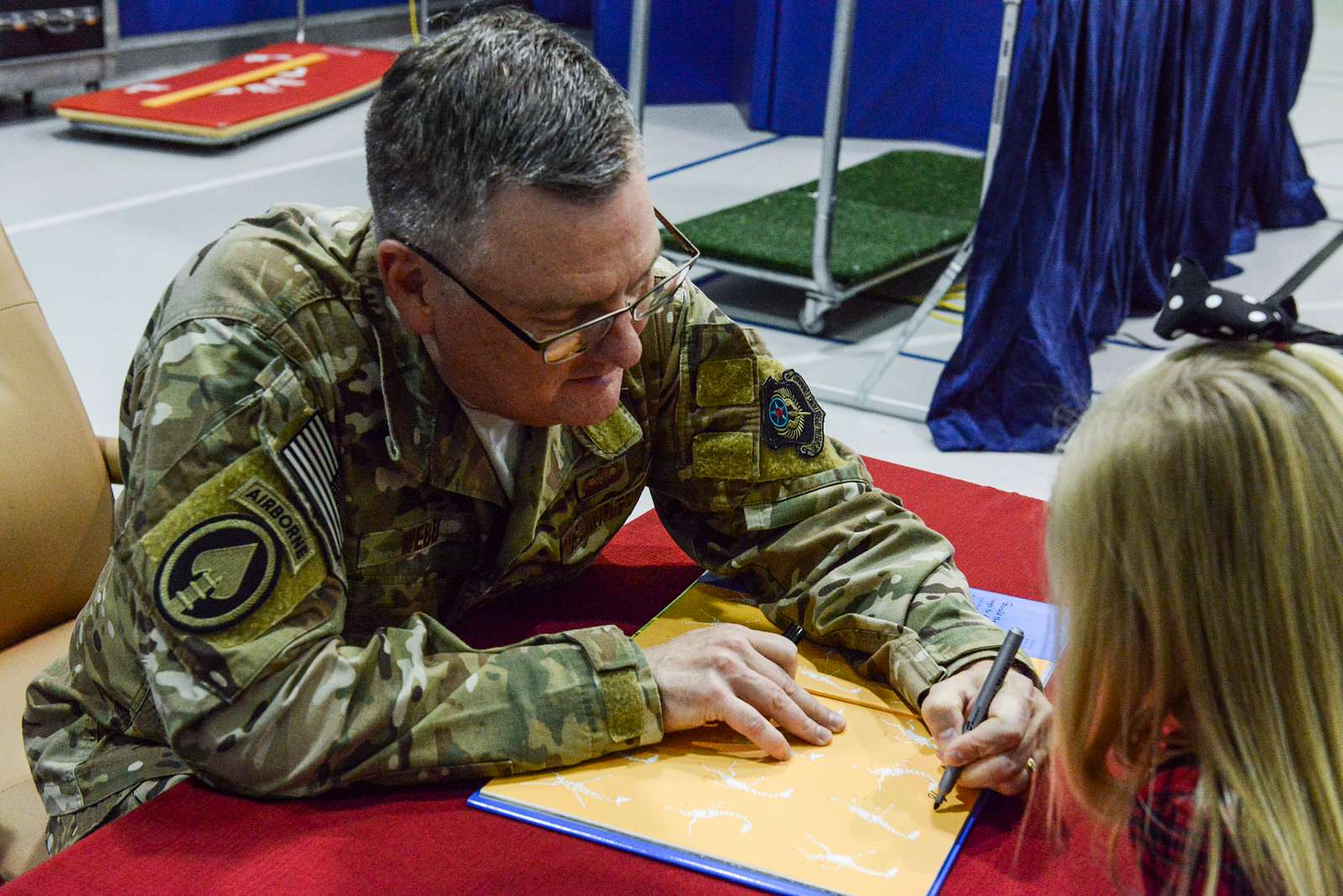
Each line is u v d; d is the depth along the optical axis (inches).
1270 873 25.5
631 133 35.8
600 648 38.6
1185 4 134.2
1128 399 28.1
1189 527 26.4
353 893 32.1
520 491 43.3
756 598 47.3
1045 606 46.4
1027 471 107.8
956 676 40.2
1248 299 27.8
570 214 34.5
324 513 38.3
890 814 35.6
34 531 54.2
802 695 39.6
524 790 36.2
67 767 41.8
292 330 38.4
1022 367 111.4
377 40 298.0
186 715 35.8
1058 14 102.4
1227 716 26.6
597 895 32.2
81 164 188.5
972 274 111.3
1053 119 106.4
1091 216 113.2
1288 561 25.8
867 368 130.3
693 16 239.3
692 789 36.4
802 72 221.9
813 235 142.0
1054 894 32.9
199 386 36.9
